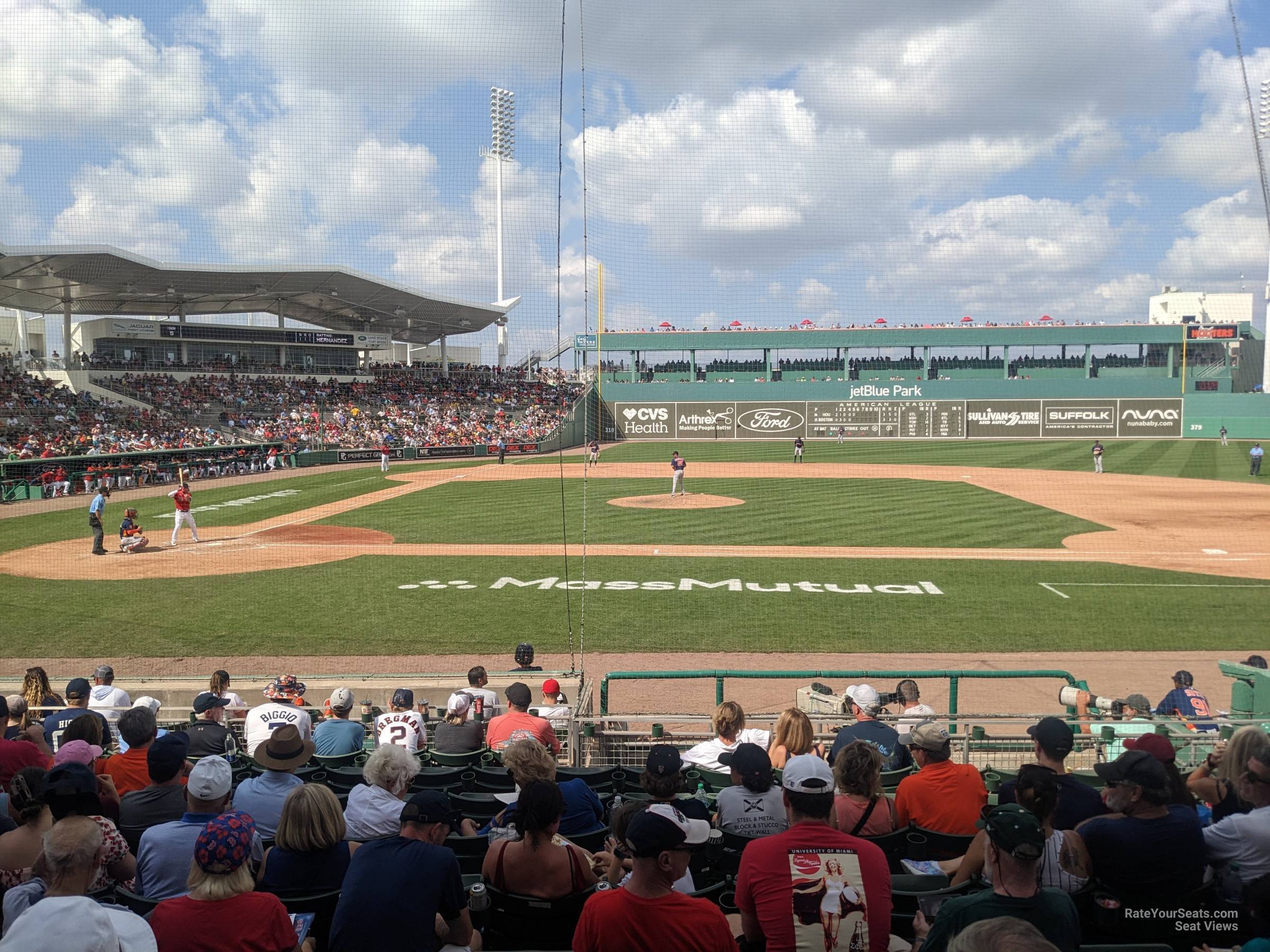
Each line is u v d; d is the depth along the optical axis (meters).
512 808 5.05
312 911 4.29
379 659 14.44
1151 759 4.29
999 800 4.86
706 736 9.36
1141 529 27.11
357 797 5.09
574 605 17.72
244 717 9.98
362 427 59.03
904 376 78.62
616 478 43.16
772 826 5.12
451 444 59.34
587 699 10.88
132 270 49.16
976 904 3.45
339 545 24.89
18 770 5.80
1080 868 4.25
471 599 18.34
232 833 3.57
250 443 48.03
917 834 5.26
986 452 55.38
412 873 3.85
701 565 21.69
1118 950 3.74
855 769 4.93
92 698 9.96
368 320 70.56
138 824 5.20
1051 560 22.31
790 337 73.75
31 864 4.34
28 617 17.11
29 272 46.78
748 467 48.44
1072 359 77.81
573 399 69.81
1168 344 73.62
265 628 16.23
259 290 58.59
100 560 22.89
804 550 23.80
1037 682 13.13
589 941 3.50
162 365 56.72
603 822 5.91
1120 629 15.95
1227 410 63.72
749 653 14.64
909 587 19.27
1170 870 4.20
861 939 3.65
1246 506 32.31
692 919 3.44
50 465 36.22
